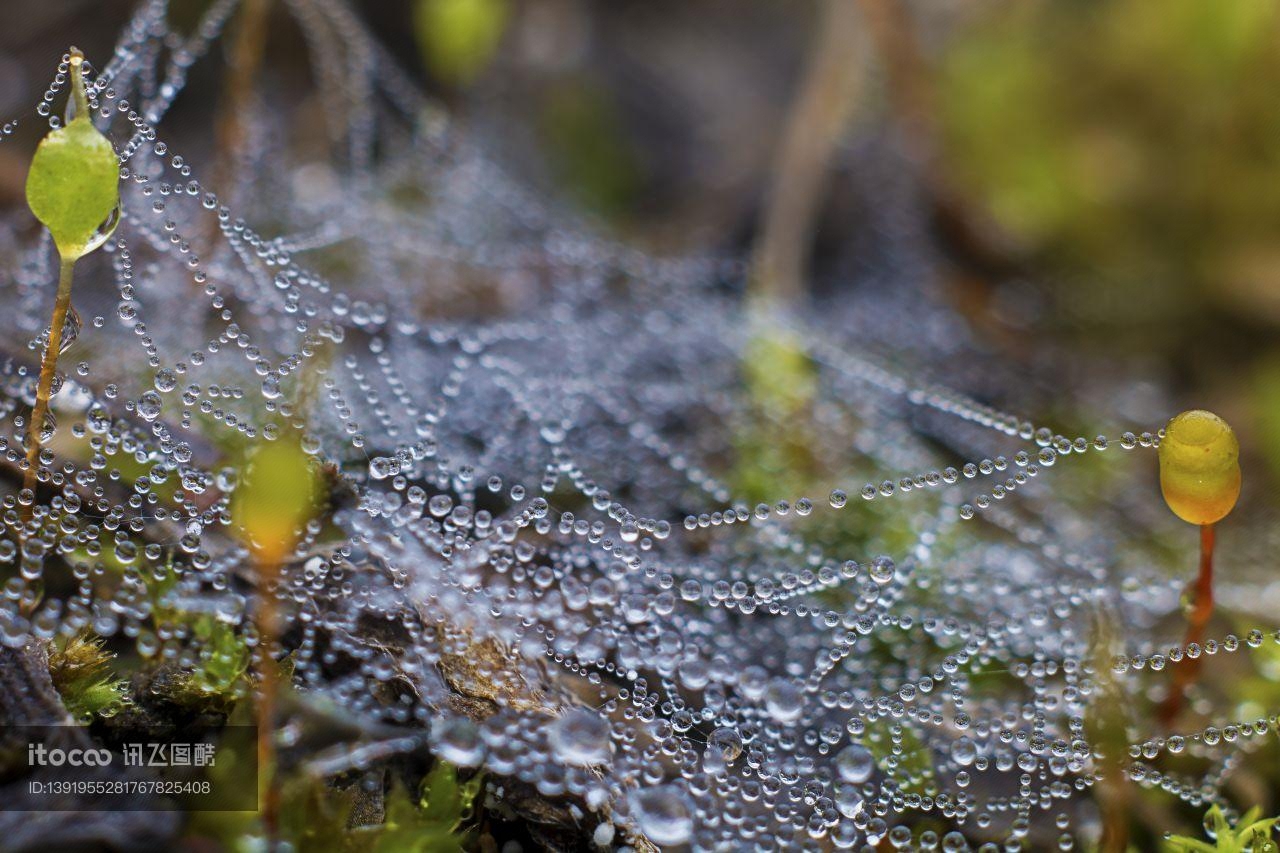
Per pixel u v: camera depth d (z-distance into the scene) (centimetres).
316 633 9
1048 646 10
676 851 9
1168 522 11
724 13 20
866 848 9
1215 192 14
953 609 10
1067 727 9
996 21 17
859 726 9
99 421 9
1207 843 9
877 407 12
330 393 10
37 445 9
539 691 9
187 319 10
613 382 12
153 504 9
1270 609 10
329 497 9
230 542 9
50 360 9
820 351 13
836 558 10
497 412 11
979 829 9
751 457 11
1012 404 13
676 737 9
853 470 11
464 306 13
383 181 15
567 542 10
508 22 18
